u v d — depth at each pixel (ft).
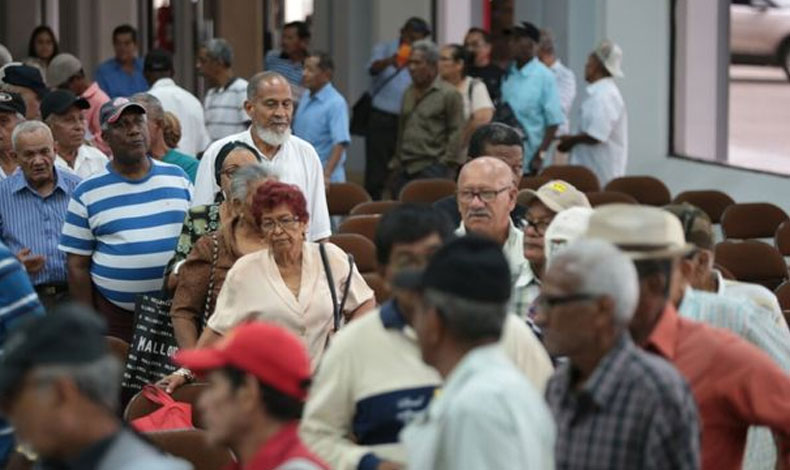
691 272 36.17
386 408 33.99
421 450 27.78
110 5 129.39
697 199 86.17
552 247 39.06
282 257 44.04
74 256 54.90
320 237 55.93
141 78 109.40
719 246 66.80
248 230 47.62
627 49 104.58
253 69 132.57
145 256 54.34
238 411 27.76
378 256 34.30
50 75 86.12
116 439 25.96
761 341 36.40
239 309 43.75
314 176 55.77
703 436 32.86
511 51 96.68
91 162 65.26
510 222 44.34
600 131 97.09
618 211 31.86
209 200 54.13
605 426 29.12
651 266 31.24
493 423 26.86
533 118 95.91
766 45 102.27
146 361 49.06
